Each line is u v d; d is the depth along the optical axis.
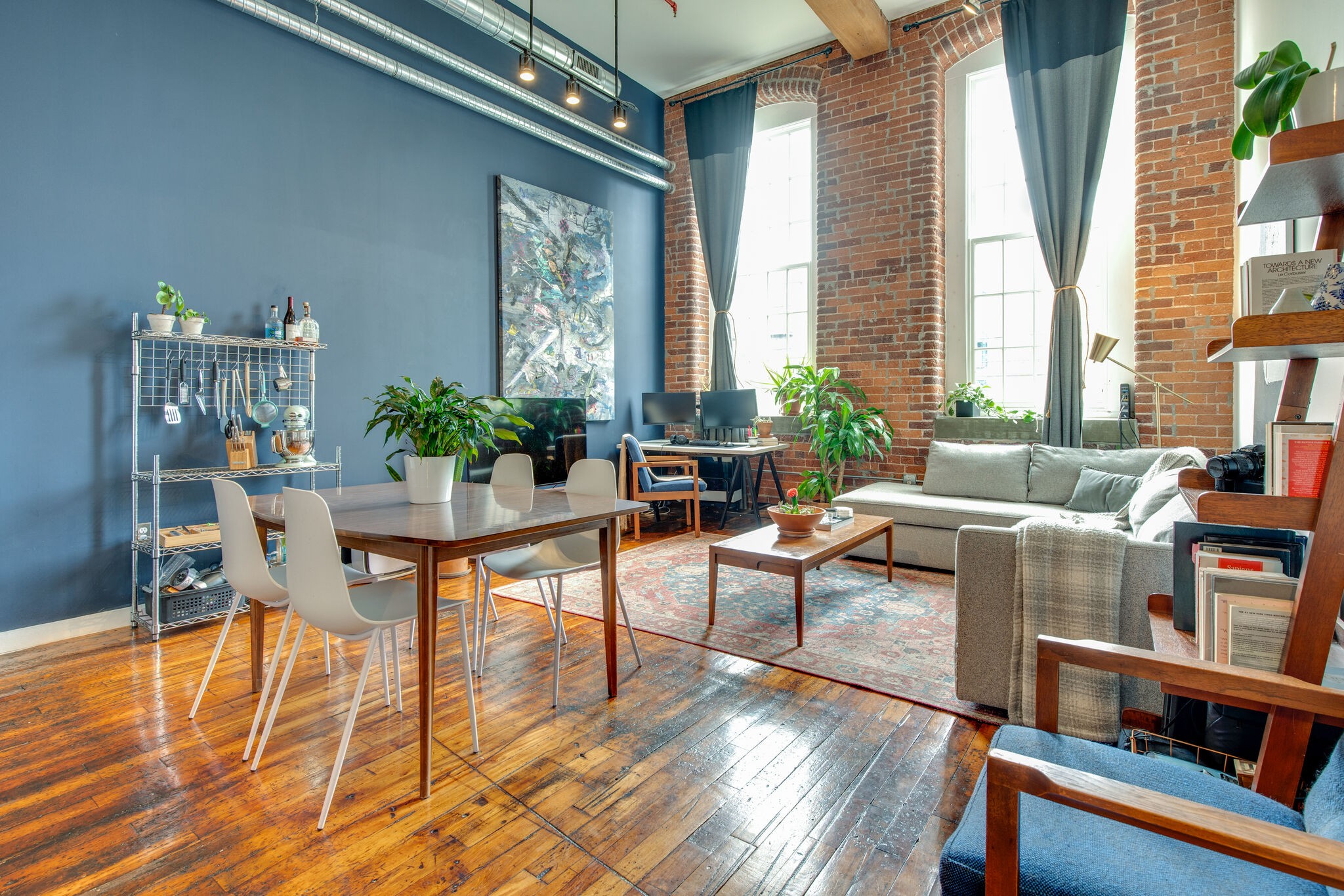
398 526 1.90
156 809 1.72
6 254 2.80
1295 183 1.30
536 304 5.21
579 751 2.00
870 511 4.34
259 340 3.35
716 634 3.00
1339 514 1.15
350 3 3.91
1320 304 1.19
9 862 1.52
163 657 2.76
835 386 5.57
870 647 2.83
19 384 2.85
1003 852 0.91
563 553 2.63
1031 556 2.06
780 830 1.63
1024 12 4.58
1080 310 4.49
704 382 6.63
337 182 3.97
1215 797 1.07
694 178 6.33
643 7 5.08
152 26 3.21
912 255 5.22
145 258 3.20
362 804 1.74
